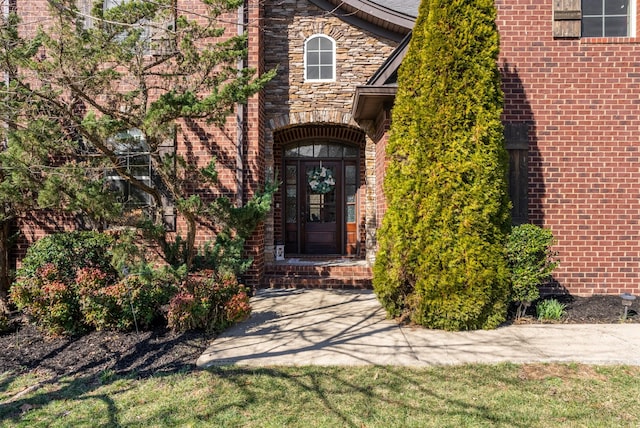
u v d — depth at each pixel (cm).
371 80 634
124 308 467
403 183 523
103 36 451
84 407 312
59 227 704
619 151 618
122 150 555
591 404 312
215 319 479
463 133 502
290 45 791
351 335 473
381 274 540
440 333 481
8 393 341
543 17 622
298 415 297
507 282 504
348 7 770
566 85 623
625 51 616
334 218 956
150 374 372
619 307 568
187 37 468
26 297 466
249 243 712
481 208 497
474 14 503
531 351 417
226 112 472
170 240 710
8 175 503
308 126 879
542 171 627
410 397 323
